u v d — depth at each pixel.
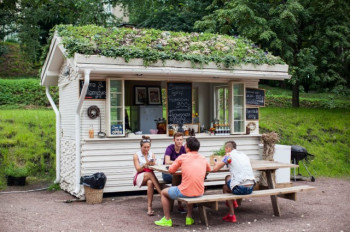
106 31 9.95
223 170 7.32
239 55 10.03
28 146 12.62
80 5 20.27
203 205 6.68
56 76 10.96
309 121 15.60
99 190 8.45
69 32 9.38
